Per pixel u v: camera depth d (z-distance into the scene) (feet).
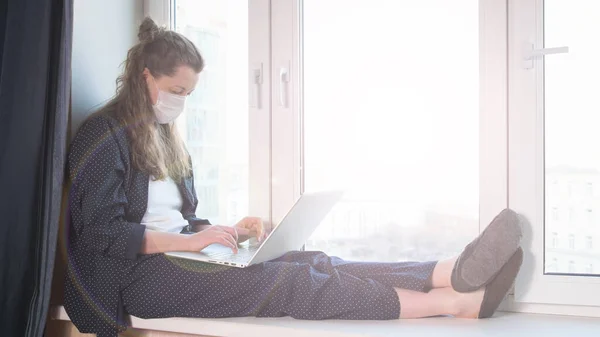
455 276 5.04
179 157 6.15
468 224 5.98
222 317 5.24
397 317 5.16
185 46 5.72
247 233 6.05
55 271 6.02
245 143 6.71
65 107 5.65
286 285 5.14
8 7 5.74
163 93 5.72
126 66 5.91
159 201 5.80
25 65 5.67
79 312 5.43
